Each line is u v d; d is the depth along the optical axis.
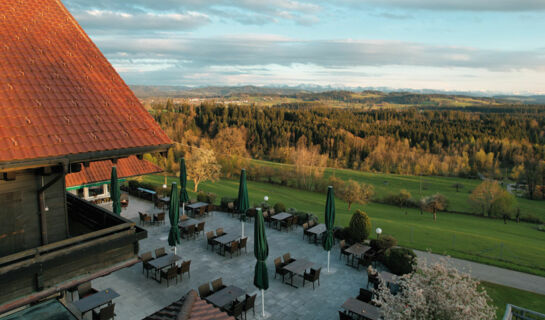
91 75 8.44
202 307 7.49
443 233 30.77
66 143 6.47
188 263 13.20
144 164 20.27
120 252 7.35
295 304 11.83
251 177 64.56
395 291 11.98
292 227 19.38
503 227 46.50
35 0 9.59
